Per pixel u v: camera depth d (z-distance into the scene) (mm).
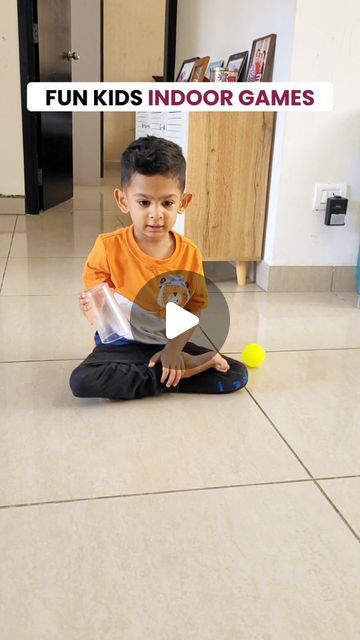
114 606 680
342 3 1761
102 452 992
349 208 1978
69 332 1541
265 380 1305
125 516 833
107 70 5762
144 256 1200
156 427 1082
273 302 1884
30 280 2016
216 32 2559
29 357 1379
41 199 3381
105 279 1216
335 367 1387
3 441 1017
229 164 1925
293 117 1853
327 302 1906
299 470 964
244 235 2010
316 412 1167
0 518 820
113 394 1153
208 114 1867
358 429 1108
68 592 697
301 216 1953
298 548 785
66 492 882
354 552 782
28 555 753
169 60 3271
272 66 1941
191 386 1211
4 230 2855
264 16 1997
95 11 4395
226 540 793
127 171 1125
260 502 876
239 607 685
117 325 1182
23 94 3115
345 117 1879
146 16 5648
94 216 3279
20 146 3193
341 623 669
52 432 1051
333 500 889
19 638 635
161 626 655
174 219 1155
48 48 3262
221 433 1069
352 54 1817
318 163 1909
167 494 886
